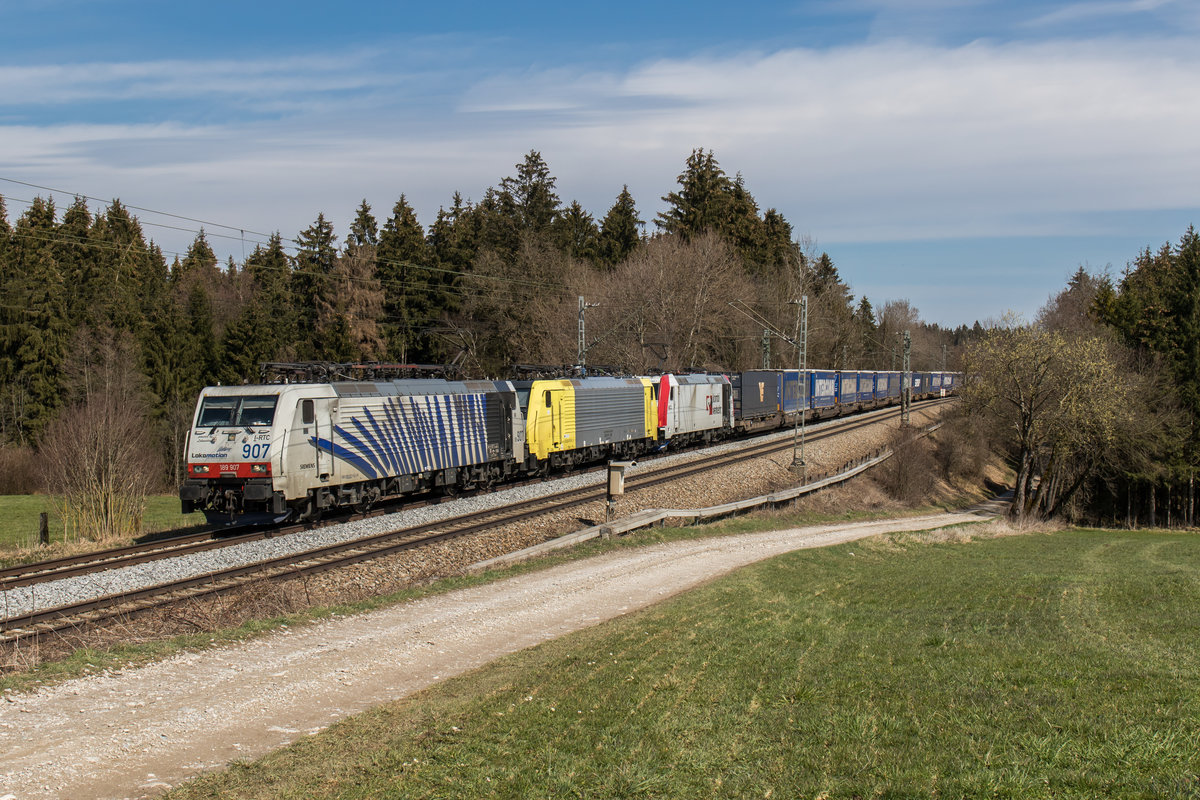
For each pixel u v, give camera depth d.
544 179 76.56
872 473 46.00
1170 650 12.60
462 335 67.31
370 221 84.00
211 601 14.91
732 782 7.20
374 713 9.37
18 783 7.28
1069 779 6.80
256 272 87.94
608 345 58.09
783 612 15.30
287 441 21.17
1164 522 55.31
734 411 49.38
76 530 24.98
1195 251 52.69
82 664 10.75
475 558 20.36
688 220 79.62
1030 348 43.25
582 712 9.20
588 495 27.95
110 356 50.88
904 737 8.15
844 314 87.19
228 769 7.70
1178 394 49.97
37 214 81.81
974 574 23.31
